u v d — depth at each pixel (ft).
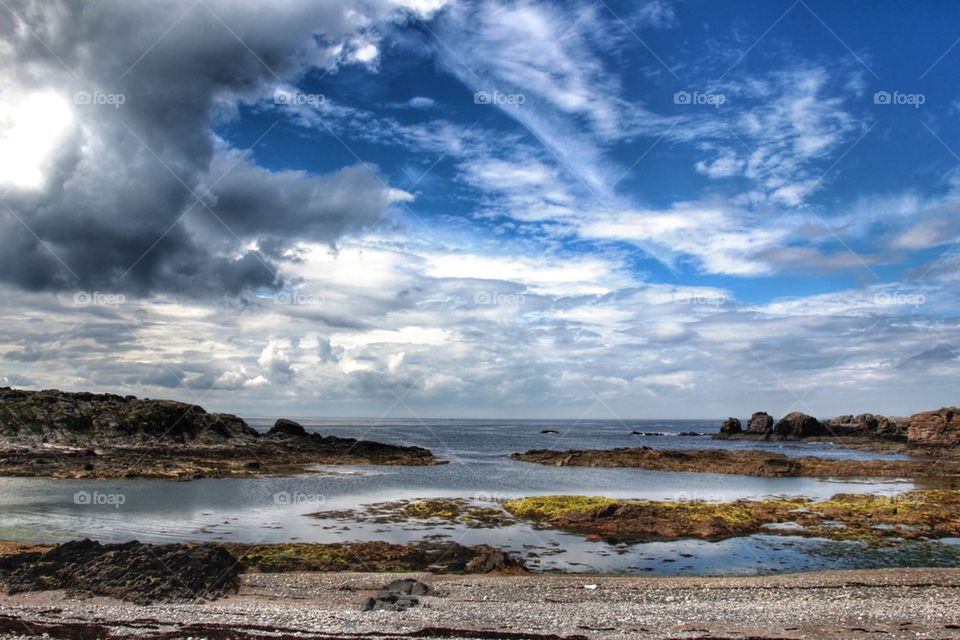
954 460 358.23
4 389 328.49
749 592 101.24
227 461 279.49
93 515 156.97
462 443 567.59
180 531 141.08
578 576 111.65
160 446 301.43
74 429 307.78
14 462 243.81
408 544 134.82
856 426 587.68
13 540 127.85
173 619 82.48
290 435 372.99
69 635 77.77
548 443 574.15
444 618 84.89
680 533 149.69
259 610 87.56
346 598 95.96
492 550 123.03
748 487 249.55
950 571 114.11
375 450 357.00
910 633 79.56
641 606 92.22
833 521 165.78
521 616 86.07
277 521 156.15
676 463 322.75
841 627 81.76
